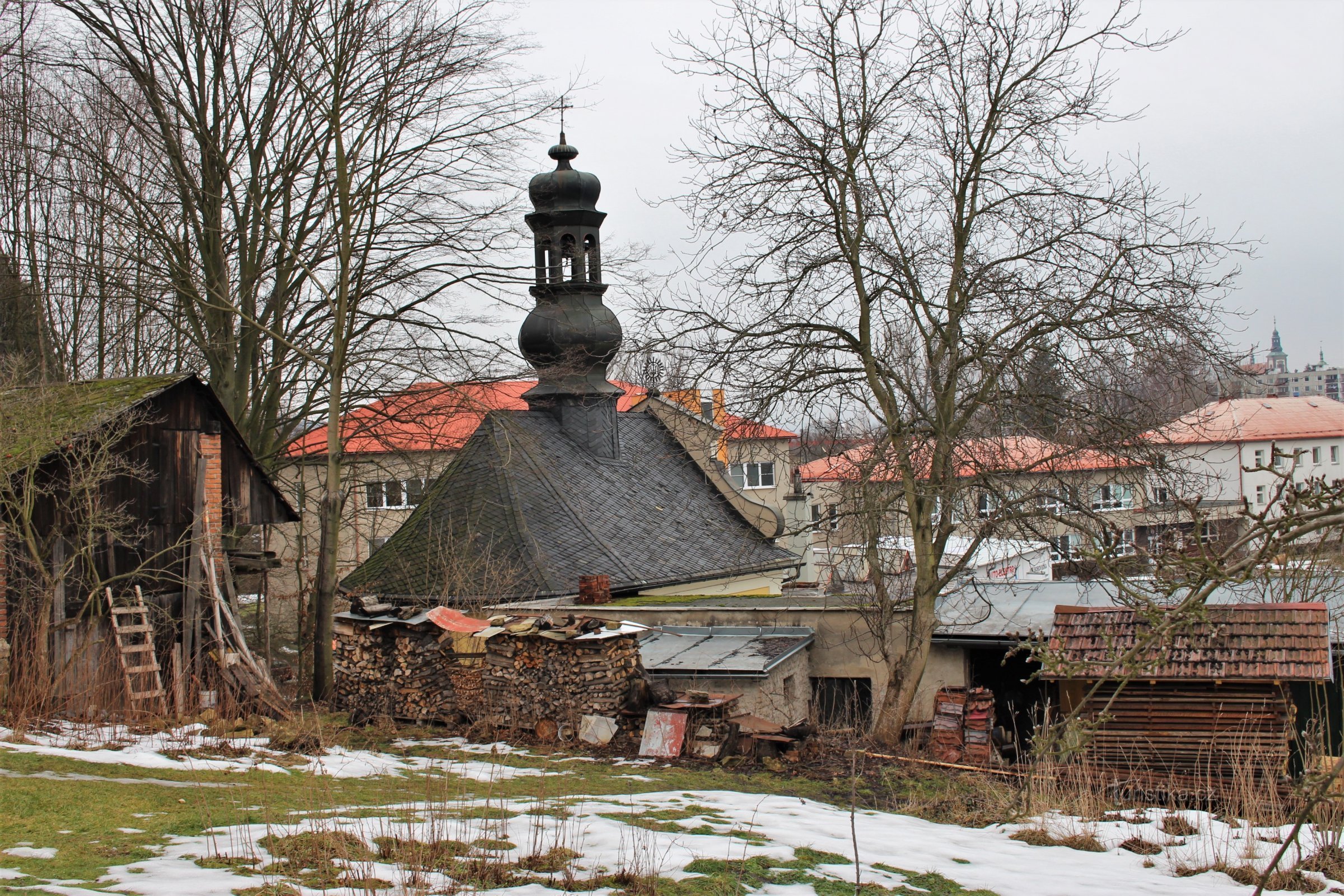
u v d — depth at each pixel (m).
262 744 13.66
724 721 15.56
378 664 17.28
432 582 24.30
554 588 25.02
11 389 17.69
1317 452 54.28
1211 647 14.67
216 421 18.72
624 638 15.98
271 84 24.89
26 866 6.84
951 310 17.23
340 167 22.47
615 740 15.56
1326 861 9.47
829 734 17.42
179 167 24.27
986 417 17.16
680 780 13.48
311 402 25.45
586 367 32.09
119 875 6.66
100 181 24.36
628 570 27.72
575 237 32.53
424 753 14.61
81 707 14.56
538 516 27.61
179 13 24.27
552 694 15.89
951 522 17.94
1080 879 8.50
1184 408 17.09
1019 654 20.56
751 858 8.13
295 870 6.94
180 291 22.72
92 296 28.42
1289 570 20.56
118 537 15.89
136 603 16.98
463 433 28.95
